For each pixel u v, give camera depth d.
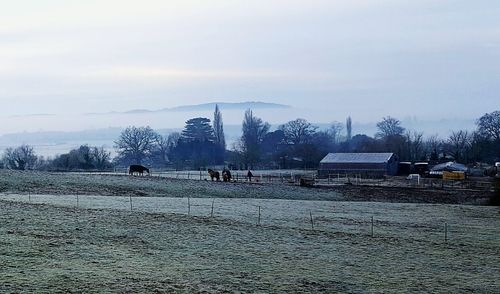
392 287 26.09
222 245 34.78
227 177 93.69
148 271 26.39
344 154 142.88
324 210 58.41
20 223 37.62
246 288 24.30
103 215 43.53
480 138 184.50
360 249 35.78
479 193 85.44
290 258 31.92
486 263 33.19
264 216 50.62
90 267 26.44
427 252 36.00
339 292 24.66
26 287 21.95
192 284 24.31
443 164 144.50
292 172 147.62
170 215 45.75
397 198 79.88
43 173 81.06
